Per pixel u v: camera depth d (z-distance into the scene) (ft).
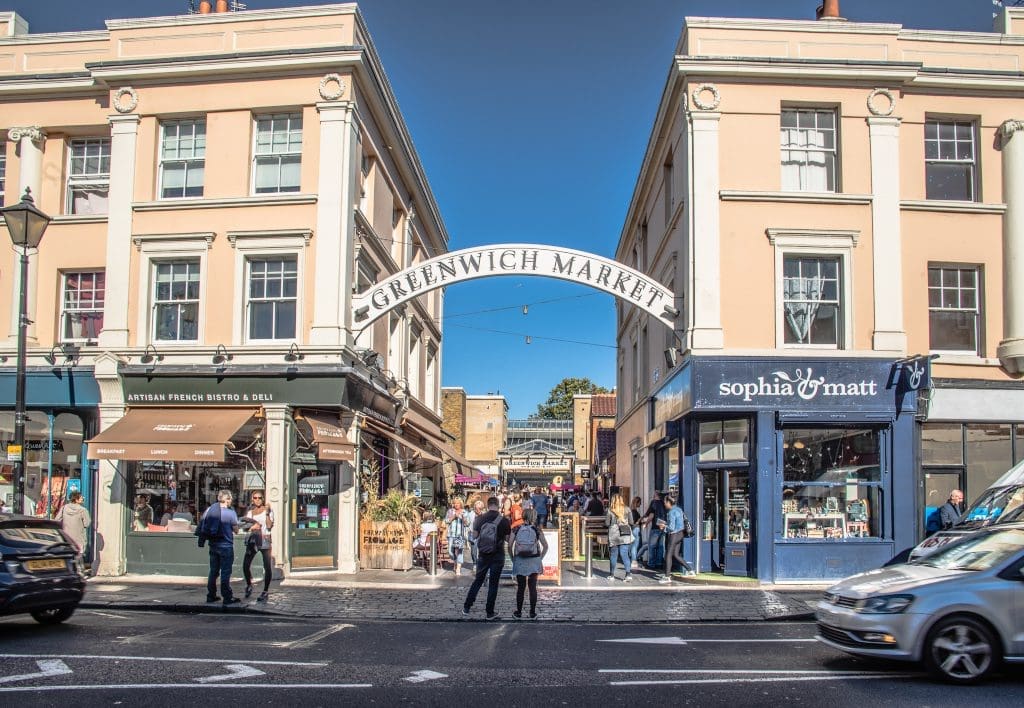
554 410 264.72
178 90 59.31
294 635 34.30
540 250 60.03
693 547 56.54
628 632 36.19
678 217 61.21
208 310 57.57
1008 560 27.22
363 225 62.23
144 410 56.80
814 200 56.70
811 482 54.34
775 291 56.03
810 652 31.30
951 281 58.13
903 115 58.44
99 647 31.14
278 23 59.21
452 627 37.06
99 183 61.41
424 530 60.34
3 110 61.26
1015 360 56.03
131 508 56.29
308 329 56.65
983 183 58.49
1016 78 58.39
